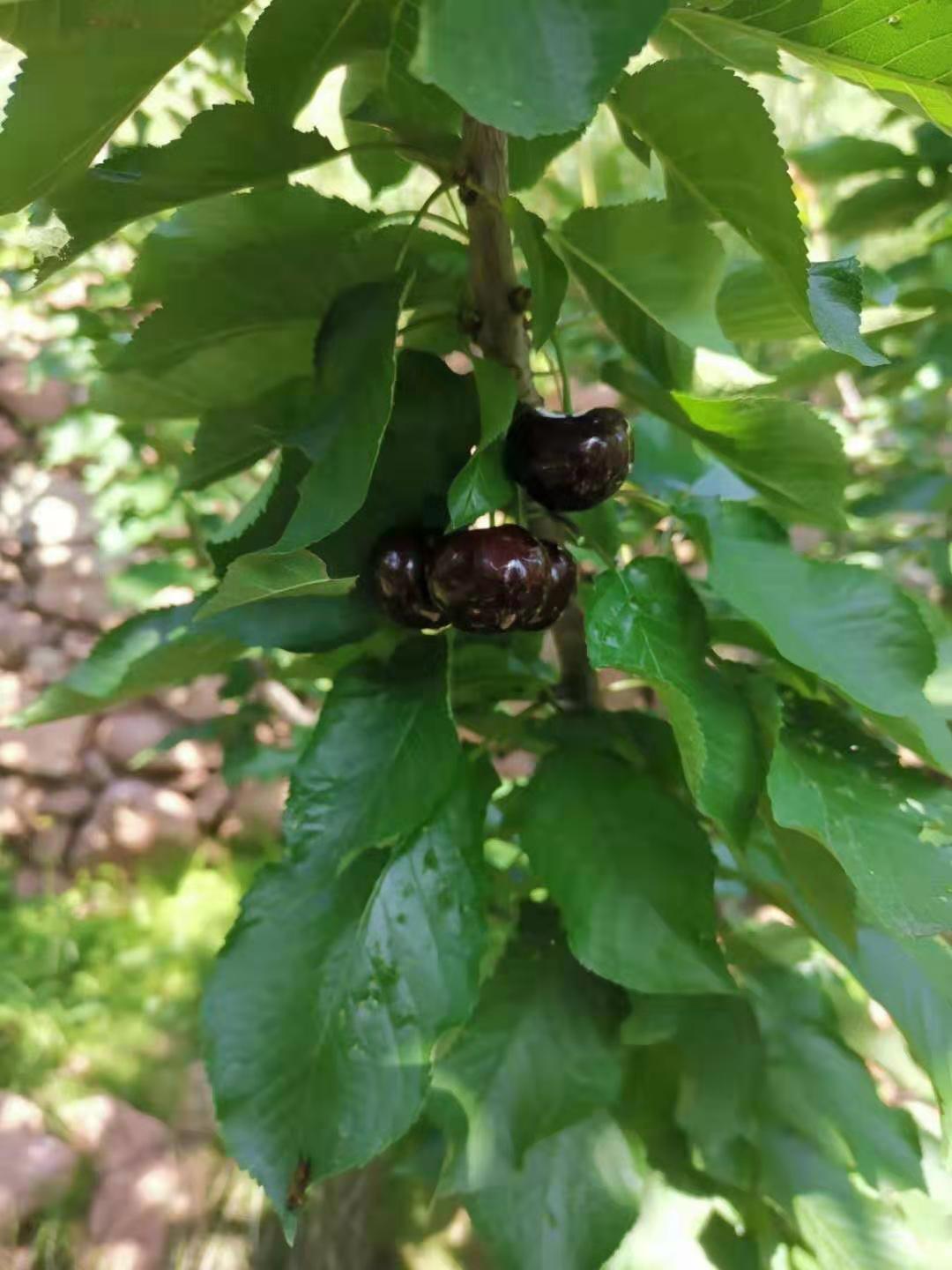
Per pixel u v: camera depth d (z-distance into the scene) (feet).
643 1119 1.15
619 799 0.81
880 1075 1.79
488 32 0.44
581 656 0.96
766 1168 1.07
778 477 0.82
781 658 0.81
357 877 0.73
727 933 1.20
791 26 0.60
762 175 0.59
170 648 0.83
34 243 0.66
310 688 2.13
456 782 0.75
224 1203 2.01
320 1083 0.68
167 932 2.95
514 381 0.68
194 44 0.55
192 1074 2.37
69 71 0.52
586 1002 0.95
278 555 0.61
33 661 3.29
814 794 0.71
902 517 2.25
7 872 3.19
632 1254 1.10
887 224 1.54
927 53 0.58
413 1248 1.69
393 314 0.67
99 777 3.35
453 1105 0.90
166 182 0.64
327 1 0.59
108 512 2.20
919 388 2.14
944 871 0.68
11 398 3.28
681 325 0.77
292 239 0.71
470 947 0.71
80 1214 2.01
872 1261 1.03
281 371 0.84
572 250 0.75
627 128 0.68
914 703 0.75
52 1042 2.45
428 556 0.70
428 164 0.73
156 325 0.76
